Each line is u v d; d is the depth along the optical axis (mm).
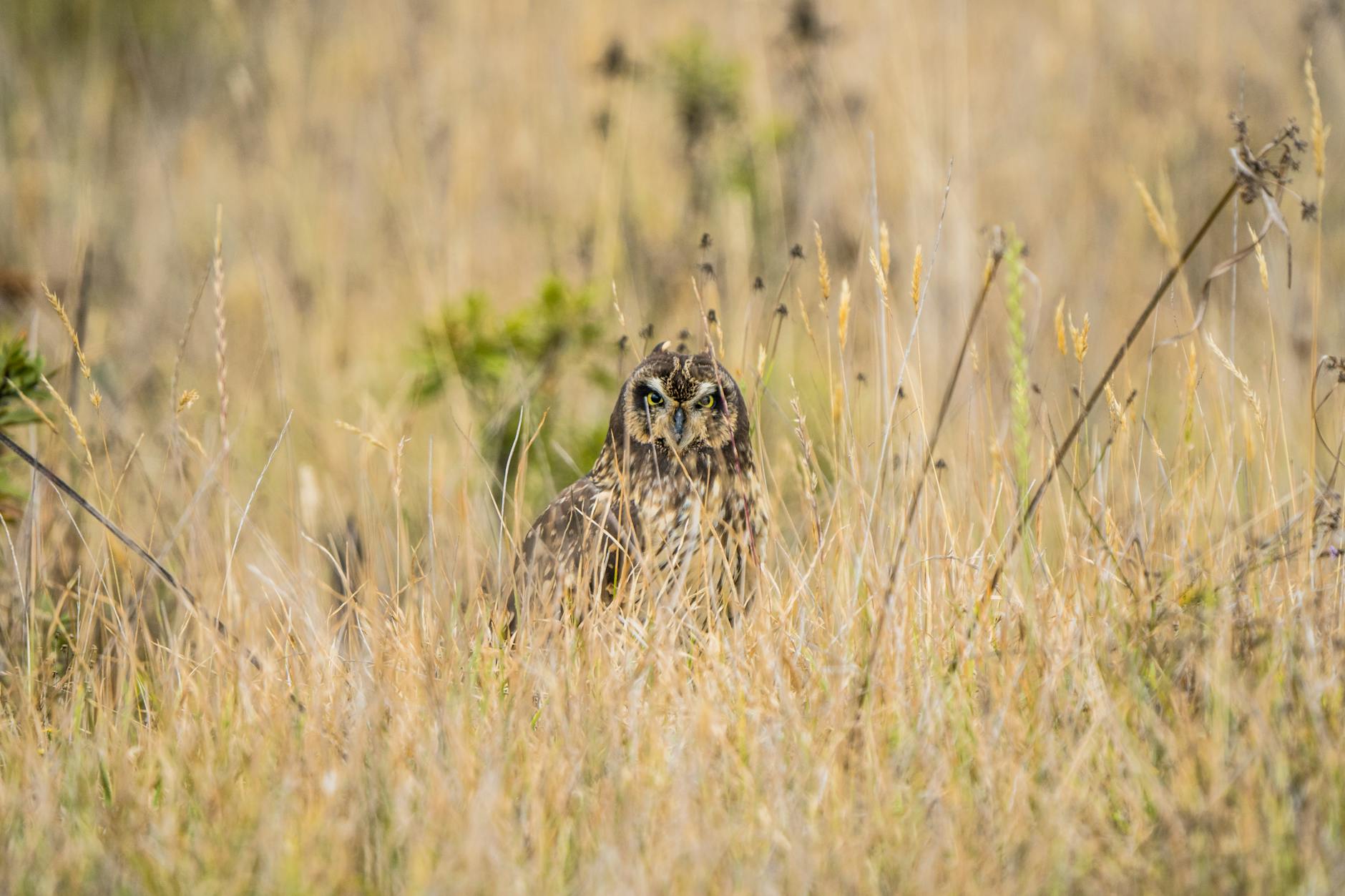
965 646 9055
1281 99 25547
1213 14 27375
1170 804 7309
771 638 9555
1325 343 18797
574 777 8062
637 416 12156
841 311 10586
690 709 8727
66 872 7430
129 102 30922
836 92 23984
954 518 11336
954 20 24359
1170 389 17859
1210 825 7051
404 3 28453
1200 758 7594
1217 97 25281
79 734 9203
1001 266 20188
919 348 13594
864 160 23156
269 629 10852
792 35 24562
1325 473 13375
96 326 22234
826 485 11523
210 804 8016
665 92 26562
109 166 28766
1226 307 20812
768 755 8203
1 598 11742
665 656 9375
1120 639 8773
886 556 10430
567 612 9969
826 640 9625
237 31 28984
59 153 27797
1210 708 8078
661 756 8281
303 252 24578
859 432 12531
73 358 14648
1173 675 8484
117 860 7527
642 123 26406
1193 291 21547
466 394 17141
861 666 9195
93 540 13297
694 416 11797
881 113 23922
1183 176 24000
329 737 8781
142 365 20688
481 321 17344
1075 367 18562
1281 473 13984
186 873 7355
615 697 8969
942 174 21312
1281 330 17781
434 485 15008
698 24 26984
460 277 22297
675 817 7551
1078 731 8266
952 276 19922
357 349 22078
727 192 22688
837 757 8094
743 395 12562
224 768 8492
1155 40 27266
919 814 7578
